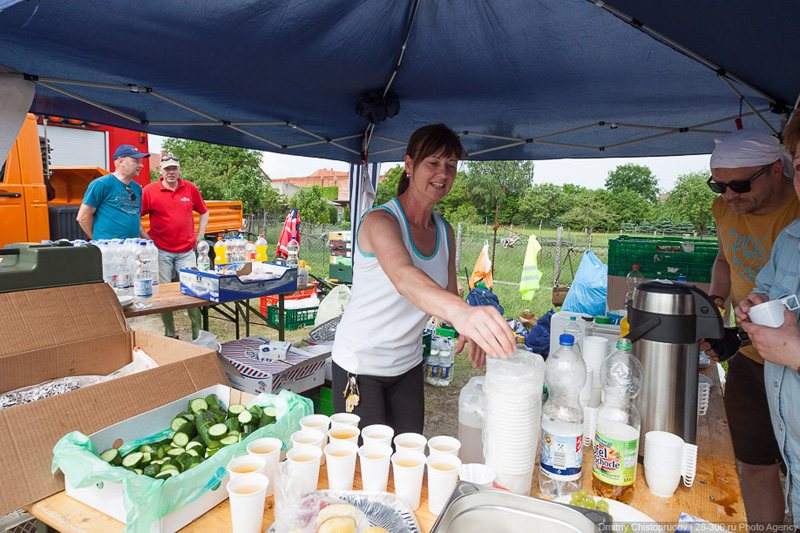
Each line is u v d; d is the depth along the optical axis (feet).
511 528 3.20
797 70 8.27
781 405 5.65
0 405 5.36
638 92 11.16
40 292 6.29
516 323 16.24
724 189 7.30
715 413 5.97
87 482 3.69
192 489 3.69
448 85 11.91
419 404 7.17
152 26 7.73
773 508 7.84
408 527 3.47
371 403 6.59
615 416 4.24
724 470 4.51
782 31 6.79
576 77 10.73
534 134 15.17
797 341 4.57
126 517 3.45
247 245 15.70
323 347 11.55
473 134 15.46
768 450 7.77
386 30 9.39
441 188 6.53
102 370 6.61
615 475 3.95
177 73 9.84
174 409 5.18
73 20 7.17
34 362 5.91
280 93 11.77
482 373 17.53
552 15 8.53
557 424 4.11
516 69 10.66
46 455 4.25
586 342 5.65
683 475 4.16
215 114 12.98
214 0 7.29
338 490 3.90
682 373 4.40
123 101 11.17
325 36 9.11
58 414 4.51
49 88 9.80
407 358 6.84
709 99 11.29
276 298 20.94
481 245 45.93
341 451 4.04
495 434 3.89
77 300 6.58
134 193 15.88
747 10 6.36
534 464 4.39
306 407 4.84
